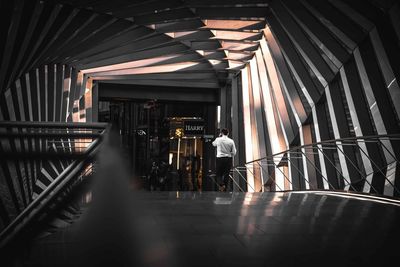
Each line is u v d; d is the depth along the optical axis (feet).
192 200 26.66
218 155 47.21
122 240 13.60
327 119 50.88
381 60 33.09
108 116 122.62
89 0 38.60
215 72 80.69
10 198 34.22
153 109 117.91
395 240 14.30
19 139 40.52
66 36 44.32
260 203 25.08
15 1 31.14
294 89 56.85
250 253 12.38
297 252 12.59
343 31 37.37
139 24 49.96
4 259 8.80
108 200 13.26
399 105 31.42
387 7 31.40
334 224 17.46
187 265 11.06
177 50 63.52
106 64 66.49
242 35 58.85
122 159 13.07
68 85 62.34
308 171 54.39
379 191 32.45
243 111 75.77
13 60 36.55
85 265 10.94
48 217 10.18
